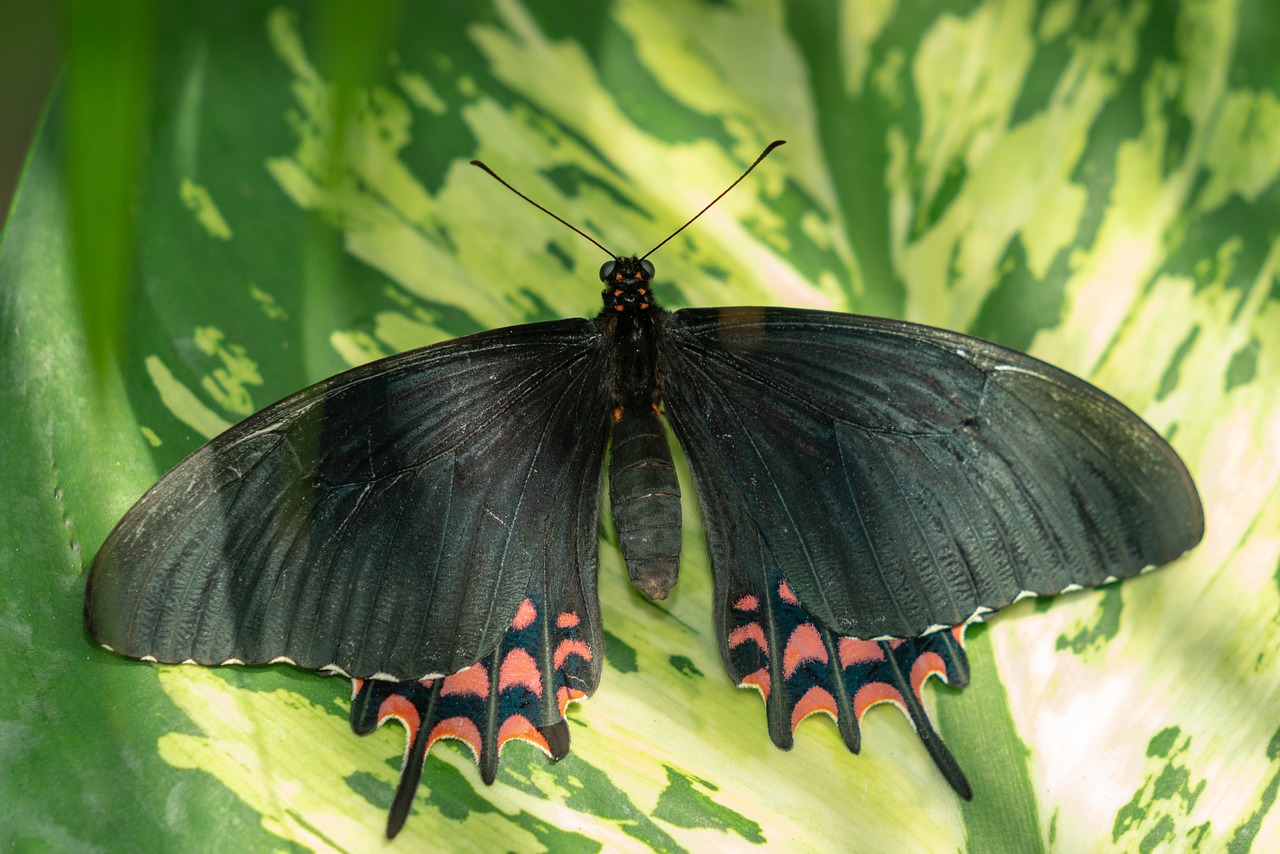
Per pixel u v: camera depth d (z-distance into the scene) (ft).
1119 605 1.17
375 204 1.22
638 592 1.17
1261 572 1.17
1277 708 1.15
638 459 1.16
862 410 1.15
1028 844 1.14
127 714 1.12
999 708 1.16
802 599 1.15
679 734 1.15
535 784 1.13
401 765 1.13
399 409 1.14
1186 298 1.21
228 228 1.20
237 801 1.11
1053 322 1.21
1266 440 1.19
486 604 1.14
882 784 1.14
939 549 1.14
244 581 1.11
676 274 1.22
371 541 1.13
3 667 1.12
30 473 1.14
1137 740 1.15
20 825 1.10
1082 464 1.14
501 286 1.21
